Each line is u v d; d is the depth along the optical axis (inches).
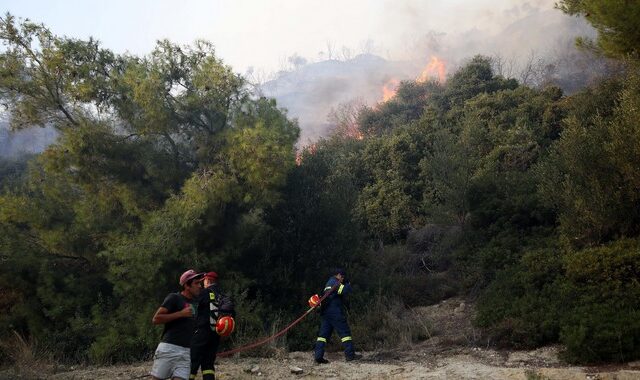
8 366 373.1
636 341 291.9
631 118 453.7
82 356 399.9
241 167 450.9
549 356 324.2
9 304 452.1
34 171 494.9
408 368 321.1
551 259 424.8
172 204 438.0
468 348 370.0
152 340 394.0
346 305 494.0
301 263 514.6
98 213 480.4
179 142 504.1
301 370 319.9
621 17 313.6
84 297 458.3
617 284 355.9
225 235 472.4
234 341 406.3
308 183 534.0
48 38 457.4
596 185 442.0
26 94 460.1
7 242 457.7
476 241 569.0
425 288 547.5
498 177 645.9
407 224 836.0
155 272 404.2
